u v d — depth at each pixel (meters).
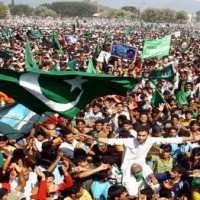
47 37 51.31
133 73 21.47
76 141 9.51
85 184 7.93
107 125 10.82
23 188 7.59
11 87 6.89
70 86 7.09
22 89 6.91
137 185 8.02
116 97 14.62
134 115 11.79
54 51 31.80
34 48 33.94
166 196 7.78
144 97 14.43
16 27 91.25
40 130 9.45
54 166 8.01
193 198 7.98
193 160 8.73
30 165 8.15
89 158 8.59
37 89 6.94
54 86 7.03
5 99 12.53
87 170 7.85
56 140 9.39
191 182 8.18
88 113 13.12
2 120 8.81
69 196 7.35
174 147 10.00
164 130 11.08
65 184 7.60
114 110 12.50
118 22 170.38
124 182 8.01
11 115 8.87
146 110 10.66
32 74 6.87
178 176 8.09
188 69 24.31
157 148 9.01
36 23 134.25
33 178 7.77
